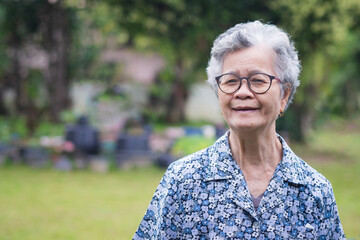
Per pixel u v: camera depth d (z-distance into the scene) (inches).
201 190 67.3
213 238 65.6
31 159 394.6
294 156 70.4
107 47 759.1
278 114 69.2
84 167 378.3
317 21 406.6
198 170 68.4
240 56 66.1
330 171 396.2
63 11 528.4
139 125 421.4
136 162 382.3
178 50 478.9
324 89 557.6
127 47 780.0
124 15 442.6
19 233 217.6
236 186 67.0
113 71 727.7
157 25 436.1
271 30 68.4
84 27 611.8
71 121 499.2
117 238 212.8
